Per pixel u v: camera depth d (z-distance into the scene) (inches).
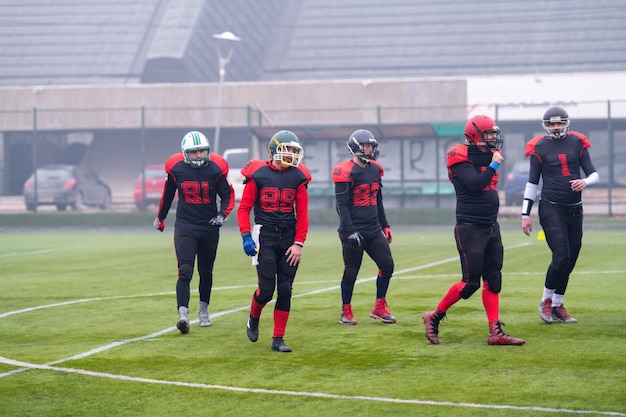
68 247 2529.5
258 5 6151.6
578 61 5502.0
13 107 4601.4
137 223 3668.8
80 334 1015.6
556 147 1059.3
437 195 3533.5
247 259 2011.6
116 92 4564.5
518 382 738.2
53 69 5561.0
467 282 899.4
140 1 5984.3
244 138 4950.8
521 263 1786.4
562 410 649.0
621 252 2005.4
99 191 4360.2
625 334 960.3
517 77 4229.8
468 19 5925.2
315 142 3587.6
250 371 799.7
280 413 655.1
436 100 4308.6
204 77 5526.6
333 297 1315.2
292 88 4461.1
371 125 3501.5
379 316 1077.8
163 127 4557.1
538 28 5762.8
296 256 908.0
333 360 844.0
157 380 767.1
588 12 5787.4
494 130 910.4
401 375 773.9
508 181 3890.3
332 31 6028.5
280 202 916.0
